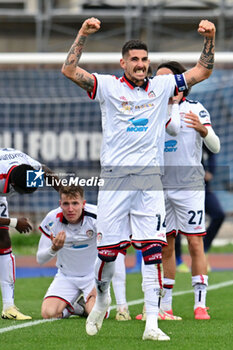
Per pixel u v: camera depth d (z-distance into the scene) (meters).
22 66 52.38
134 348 18.52
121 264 24.81
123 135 19.94
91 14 77.19
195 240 25.16
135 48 19.92
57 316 25.23
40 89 57.81
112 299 30.66
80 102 57.50
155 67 47.31
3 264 24.94
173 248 25.23
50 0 77.94
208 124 25.45
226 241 62.25
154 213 19.97
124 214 20.03
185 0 77.56
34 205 55.03
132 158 19.97
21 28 79.94
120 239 20.11
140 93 20.12
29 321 24.11
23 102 57.69
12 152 23.92
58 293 25.56
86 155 57.22
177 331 21.38
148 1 75.56
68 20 78.00
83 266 25.67
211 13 76.38
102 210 19.95
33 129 57.59
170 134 22.84
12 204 54.91
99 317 20.28
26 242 56.03
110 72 53.09
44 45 78.00
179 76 20.56
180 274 39.66
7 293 25.00
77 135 57.41
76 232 25.05
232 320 24.30
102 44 79.25
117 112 20.00
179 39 78.50
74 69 19.78
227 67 52.84
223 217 40.09
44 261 24.75
